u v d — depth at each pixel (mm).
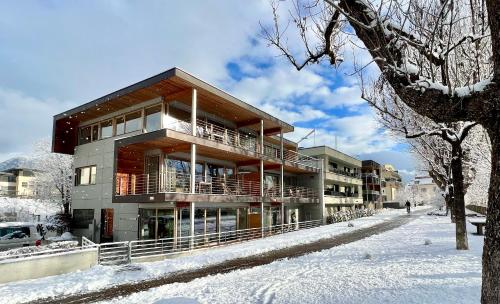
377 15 4691
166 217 18781
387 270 9219
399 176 103250
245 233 23844
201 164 22875
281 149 28438
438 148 18828
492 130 3807
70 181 33719
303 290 7793
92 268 12531
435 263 9734
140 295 8875
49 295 9336
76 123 25219
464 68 8680
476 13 6762
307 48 6555
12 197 43750
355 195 50250
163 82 18141
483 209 35312
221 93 20391
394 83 4805
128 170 20172
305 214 36125
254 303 7141
